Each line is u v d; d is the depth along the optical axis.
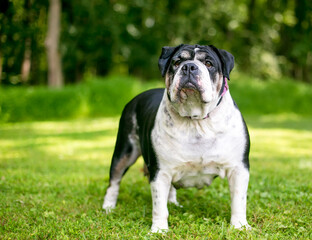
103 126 16.25
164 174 4.21
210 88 3.79
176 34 28.83
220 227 4.16
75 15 26.62
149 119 4.52
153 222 4.25
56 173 7.36
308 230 4.17
